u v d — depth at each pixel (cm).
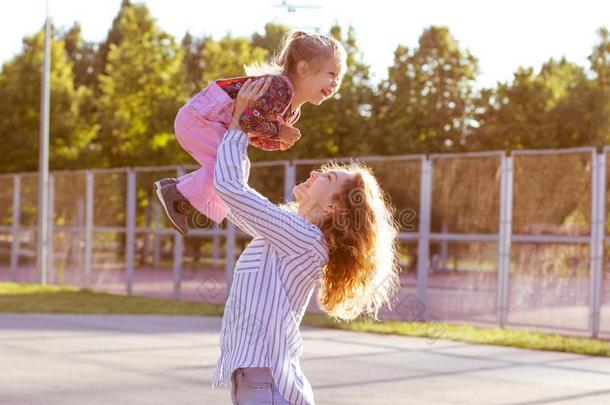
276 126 329
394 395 938
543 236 1573
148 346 1327
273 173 1966
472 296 1658
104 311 1892
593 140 4269
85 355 1220
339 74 341
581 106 4281
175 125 337
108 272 2408
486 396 939
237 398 331
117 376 1041
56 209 2608
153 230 2283
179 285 2195
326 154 3459
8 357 1195
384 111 3412
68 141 4603
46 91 2652
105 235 2417
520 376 1080
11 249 2862
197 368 1107
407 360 1209
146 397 915
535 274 1577
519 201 1606
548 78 4419
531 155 1593
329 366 1145
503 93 4122
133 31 4797
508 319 1609
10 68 4716
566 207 1546
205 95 333
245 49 4744
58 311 1883
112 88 4812
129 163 4538
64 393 934
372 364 1166
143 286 2297
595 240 1501
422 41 3588
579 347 1335
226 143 322
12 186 2875
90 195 2478
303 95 340
